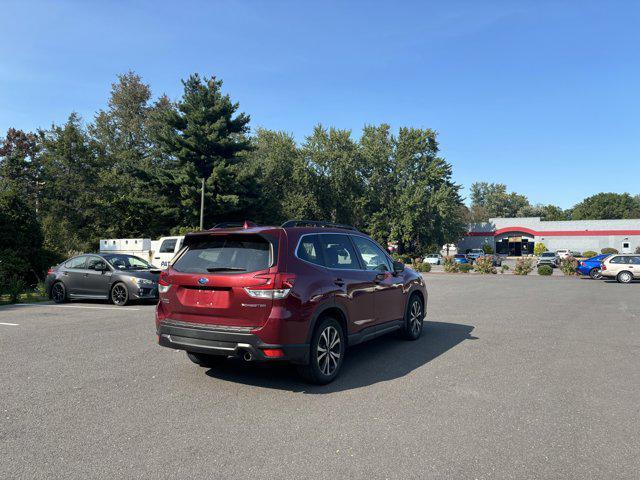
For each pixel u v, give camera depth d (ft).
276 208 161.38
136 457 11.57
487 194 436.35
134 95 186.29
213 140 127.44
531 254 225.76
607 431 13.21
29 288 60.80
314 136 191.62
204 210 125.08
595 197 368.07
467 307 41.32
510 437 12.78
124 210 131.75
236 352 16.25
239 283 16.29
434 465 11.16
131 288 41.52
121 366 20.24
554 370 19.67
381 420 14.06
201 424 13.73
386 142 209.56
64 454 11.73
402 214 193.98
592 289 62.54
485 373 19.21
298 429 13.37
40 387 17.22
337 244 20.35
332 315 18.79
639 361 21.24
